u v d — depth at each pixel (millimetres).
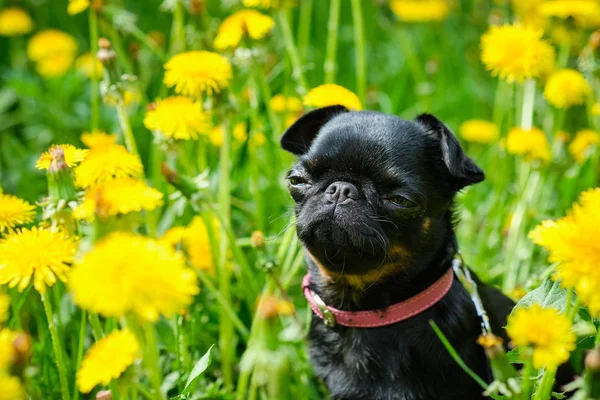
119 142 1250
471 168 914
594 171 1166
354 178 895
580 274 742
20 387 718
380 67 1615
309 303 953
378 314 919
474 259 1151
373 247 884
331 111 969
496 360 765
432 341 907
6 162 1318
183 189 977
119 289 681
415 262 912
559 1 1199
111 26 1187
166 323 975
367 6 1713
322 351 949
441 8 1463
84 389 749
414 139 915
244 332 973
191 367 958
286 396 750
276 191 1176
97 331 849
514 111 1347
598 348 731
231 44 1086
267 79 1228
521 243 1109
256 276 1095
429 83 1414
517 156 1236
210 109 1016
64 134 1365
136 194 768
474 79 1569
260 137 1161
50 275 785
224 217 1041
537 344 746
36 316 976
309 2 1321
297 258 1018
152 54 1341
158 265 687
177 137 983
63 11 1729
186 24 1436
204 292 1064
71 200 849
